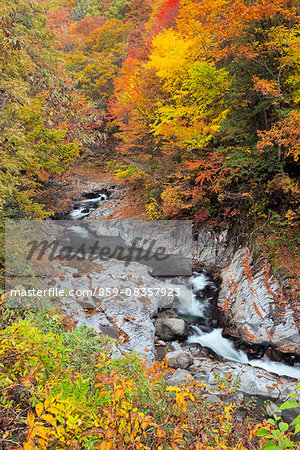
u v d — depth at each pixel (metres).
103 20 32.47
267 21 7.34
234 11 6.88
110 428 1.37
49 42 12.39
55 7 38.91
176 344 6.75
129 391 1.86
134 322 6.69
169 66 8.98
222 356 6.36
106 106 22.28
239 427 2.25
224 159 8.98
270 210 8.28
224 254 9.98
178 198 11.17
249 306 6.99
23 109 6.93
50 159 8.70
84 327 3.36
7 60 6.09
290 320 6.26
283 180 7.67
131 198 16.22
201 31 8.23
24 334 2.16
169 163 12.11
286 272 6.91
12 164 6.09
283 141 6.81
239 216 9.94
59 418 1.45
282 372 5.82
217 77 8.43
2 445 1.59
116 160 19.62
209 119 9.71
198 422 2.09
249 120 9.22
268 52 7.59
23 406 1.98
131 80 12.78
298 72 7.71
